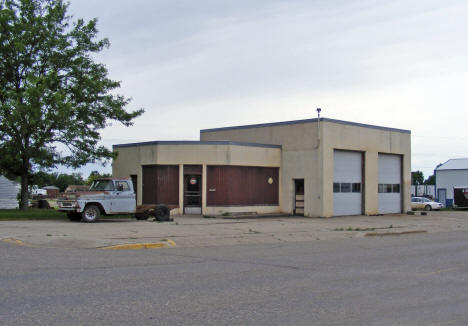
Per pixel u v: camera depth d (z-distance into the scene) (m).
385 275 11.24
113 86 30.67
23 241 16.03
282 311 7.68
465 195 52.97
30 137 28.61
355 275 11.16
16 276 10.15
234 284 9.80
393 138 37.50
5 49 28.30
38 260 12.40
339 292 9.23
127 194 24.11
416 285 10.09
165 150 30.83
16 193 44.44
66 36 29.95
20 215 26.17
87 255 13.67
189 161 30.78
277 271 11.53
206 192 30.78
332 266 12.48
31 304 7.79
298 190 33.25
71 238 16.73
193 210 30.89
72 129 27.92
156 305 7.89
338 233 21.97
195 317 7.20
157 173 30.91
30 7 29.17
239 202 31.42
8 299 8.11
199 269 11.61
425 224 28.52
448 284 10.27
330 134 32.22
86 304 7.86
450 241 19.59
